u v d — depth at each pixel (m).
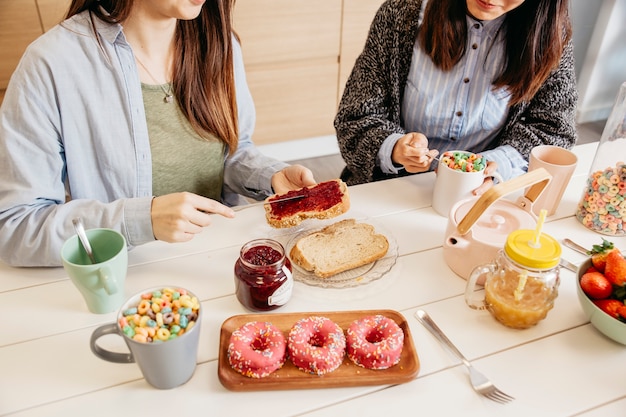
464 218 0.86
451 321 0.84
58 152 1.00
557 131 1.35
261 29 2.48
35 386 0.71
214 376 0.74
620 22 3.04
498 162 1.26
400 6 1.39
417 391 0.73
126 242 0.88
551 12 1.22
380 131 1.33
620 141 1.01
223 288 0.89
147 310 0.69
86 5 1.02
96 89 1.01
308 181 1.14
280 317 0.82
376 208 1.13
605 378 0.76
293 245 0.99
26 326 0.80
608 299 0.80
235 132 1.27
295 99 2.75
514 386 0.74
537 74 1.29
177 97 1.17
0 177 0.94
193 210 0.90
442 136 1.47
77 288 0.80
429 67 1.39
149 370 0.68
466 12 1.29
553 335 0.82
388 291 0.89
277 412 0.69
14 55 2.15
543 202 1.09
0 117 0.94
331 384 0.72
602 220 1.05
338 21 2.60
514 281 0.80
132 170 1.10
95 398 0.70
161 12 1.01
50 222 0.89
